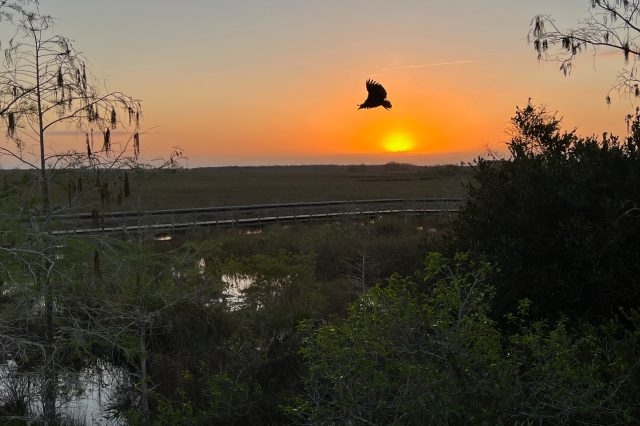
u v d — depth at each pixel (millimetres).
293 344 8156
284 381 7609
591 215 6902
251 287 12039
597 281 6242
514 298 6469
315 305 10398
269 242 17953
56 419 6270
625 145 7367
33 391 6477
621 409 3898
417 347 4391
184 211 25469
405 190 68812
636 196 6383
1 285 5555
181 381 7598
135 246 6438
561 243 6688
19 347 5699
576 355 4746
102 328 6145
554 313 6438
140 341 7105
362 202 33969
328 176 133250
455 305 4465
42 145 5703
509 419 4000
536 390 4035
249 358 7855
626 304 6191
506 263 6641
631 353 4551
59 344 5973
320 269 15086
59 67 5758
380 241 16953
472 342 4605
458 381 4133
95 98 5852
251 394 6836
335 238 18953
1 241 5430
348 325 4586
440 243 8609
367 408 4328
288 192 67688
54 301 5699
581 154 7656
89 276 5852
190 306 9023
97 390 7918
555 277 6445
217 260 14391
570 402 3885
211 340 8656
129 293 6555
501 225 7398
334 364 4453
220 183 91562
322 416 4473
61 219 5906
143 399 6977
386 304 4520
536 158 8188
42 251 5473
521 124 9727
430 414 3945
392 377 4398
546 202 7066
